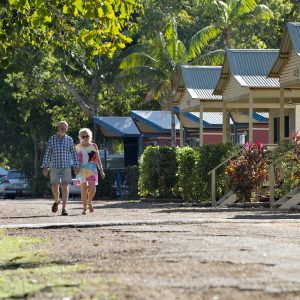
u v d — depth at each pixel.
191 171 43.03
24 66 78.56
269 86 45.69
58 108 86.38
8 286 12.38
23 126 86.62
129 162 74.06
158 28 81.88
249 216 27.66
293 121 52.75
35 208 39.03
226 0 69.75
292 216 27.41
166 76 70.88
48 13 22.78
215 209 33.81
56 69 80.50
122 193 61.62
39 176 75.75
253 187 36.59
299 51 40.22
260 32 81.88
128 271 13.26
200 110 52.75
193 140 71.00
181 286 11.59
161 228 21.66
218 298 10.62
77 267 14.09
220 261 14.09
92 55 27.53
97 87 81.44
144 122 69.56
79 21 65.44
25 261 15.41
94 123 73.25
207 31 69.06
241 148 40.28
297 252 15.47
